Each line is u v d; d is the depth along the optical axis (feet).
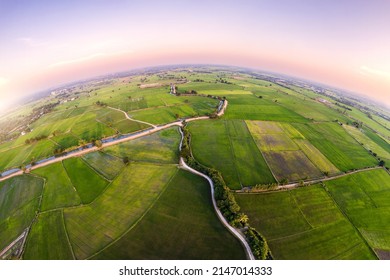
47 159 315.17
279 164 276.00
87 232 179.32
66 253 163.02
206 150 302.04
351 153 327.06
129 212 195.21
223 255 152.46
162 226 177.99
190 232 171.01
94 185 239.71
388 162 315.58
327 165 283.79
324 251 168.55
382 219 206.90
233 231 170.50
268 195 216.95
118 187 231.50
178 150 302.25
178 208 195.31
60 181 255.09
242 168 261.65
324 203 215.31
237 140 334.65
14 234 190.60
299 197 218.59
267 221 188.14
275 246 167.63
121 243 165.89
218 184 211.82
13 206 228.43
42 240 177.17
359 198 230.07
